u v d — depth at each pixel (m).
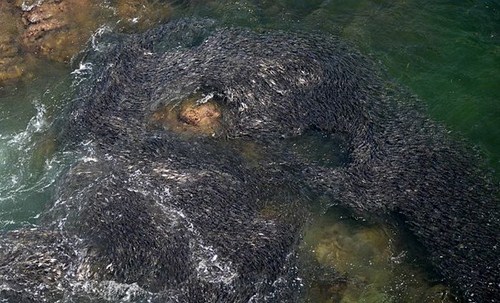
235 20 20.92
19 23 20.84
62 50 20.20
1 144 18.05
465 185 15.80
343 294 14.26
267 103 17.88
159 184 15.80
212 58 18.92
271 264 14.46
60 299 14.32
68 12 21.05
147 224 14.99
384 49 19.56
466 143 16.91
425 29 20.02
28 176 17.17
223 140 17.16
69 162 17.03
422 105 17.91
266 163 16.56
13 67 19.80
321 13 20.94
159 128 17.50
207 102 17.94
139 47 19.77
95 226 15.13
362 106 17.75
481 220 15.09
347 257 14.87
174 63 18.95
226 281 14.17
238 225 15.02
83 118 17.86
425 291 14.26
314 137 17.28
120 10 21.19
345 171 16.31
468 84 18.45
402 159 16.39
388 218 15.47
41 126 18.38
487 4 20.39
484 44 19.39
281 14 21.02
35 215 16.20
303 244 15.02
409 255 14.87
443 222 15.12
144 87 18.41
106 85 18.59
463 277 14.27
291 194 15.84
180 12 21.31
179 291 14.11
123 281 14.35
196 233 14.85
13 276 14.55
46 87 19.39
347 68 18.78
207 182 15.81
